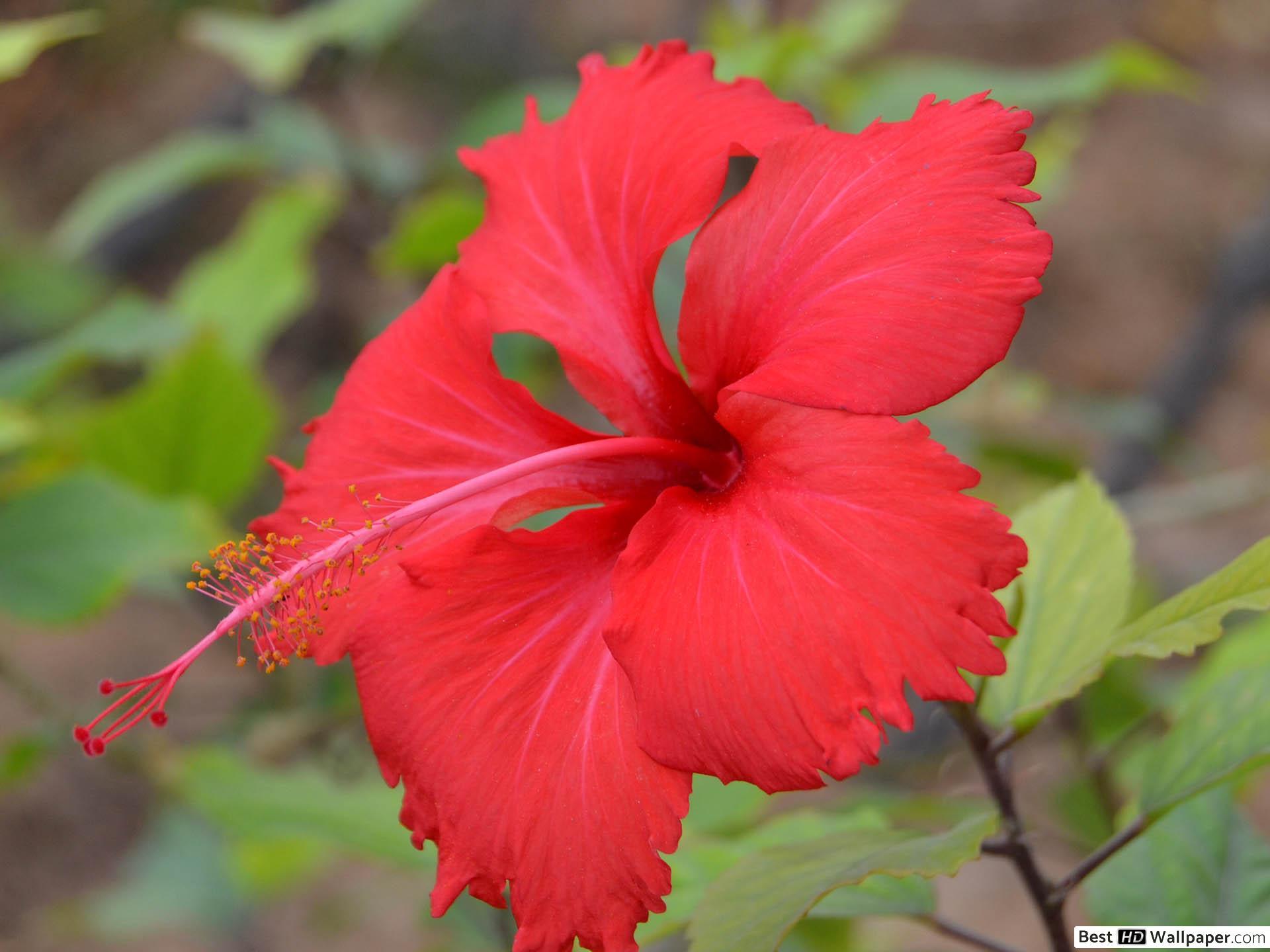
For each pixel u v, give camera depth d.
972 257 0.30
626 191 0.34
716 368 0.33
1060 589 0.36
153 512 0.46
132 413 0.50
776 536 0.30
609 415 0.34
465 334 0.34
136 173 0.60
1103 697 0.47
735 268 0.32
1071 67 0.54
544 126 0.36
